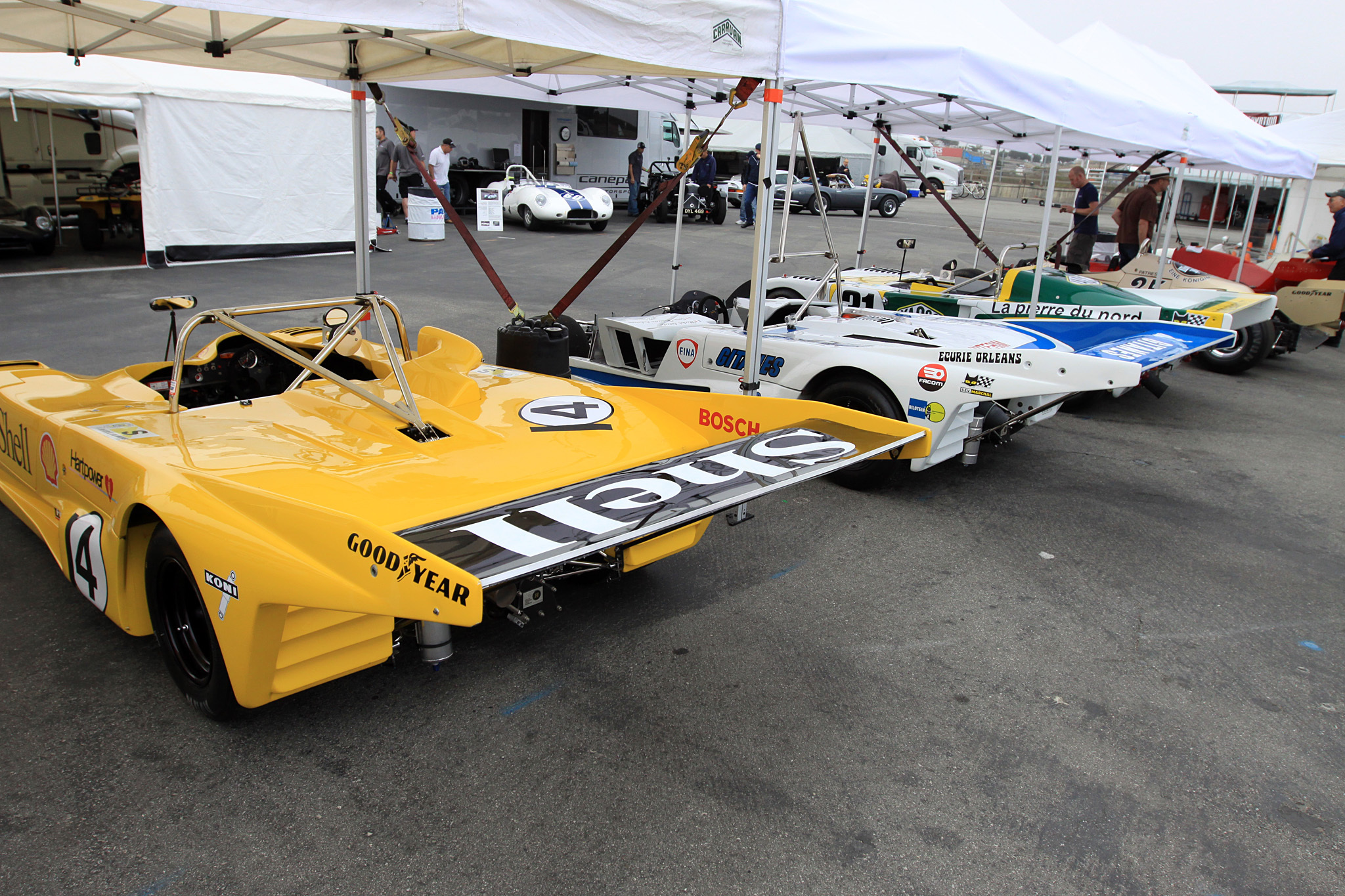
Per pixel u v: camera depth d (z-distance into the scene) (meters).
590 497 2.64
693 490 2.69
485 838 2.29
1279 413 7.77
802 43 3.70
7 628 3.19
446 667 3.11
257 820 2.31
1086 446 6.45
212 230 12.80
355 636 2.54
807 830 2.38
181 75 12.15
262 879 2.12
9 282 10.59
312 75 5.44
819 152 26.16
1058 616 3.75
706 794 2.50
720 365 5.53
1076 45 8.98
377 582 2.11
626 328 5.93
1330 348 11.38
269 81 13.12
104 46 4.90
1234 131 7.52
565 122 22.06
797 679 3.14
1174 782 2.69
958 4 5.63
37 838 2.21
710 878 2.18
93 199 13.66
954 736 2.86
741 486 2.71
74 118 16.64
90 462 2.93
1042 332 6.15
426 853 2.22
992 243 19.47
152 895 2.05
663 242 17.31
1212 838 2.45
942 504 5.04
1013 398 5.12
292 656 2.43
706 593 3.78
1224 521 5.02
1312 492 5.63
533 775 2.54
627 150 24.12
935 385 4.74
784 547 4.32
